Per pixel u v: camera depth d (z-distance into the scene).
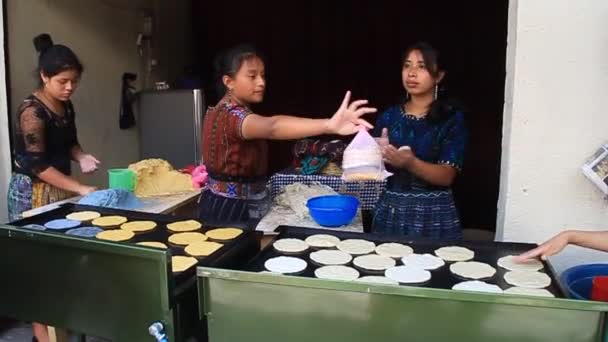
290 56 5.99
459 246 1.81
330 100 6.00
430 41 5.54
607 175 1.74
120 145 4.25
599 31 1.74
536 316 1.09
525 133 1.85
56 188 2.61
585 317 1.07
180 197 2.76
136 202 2.53
